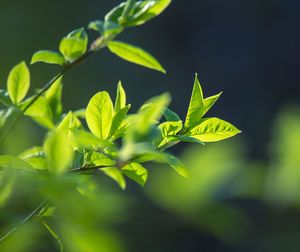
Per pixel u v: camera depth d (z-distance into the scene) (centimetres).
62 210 73
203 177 88
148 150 60
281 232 89
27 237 72
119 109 67
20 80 69
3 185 65
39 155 69
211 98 67
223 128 66
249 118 329
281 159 92
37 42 331
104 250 75
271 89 336
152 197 87
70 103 312
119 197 80
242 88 337
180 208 87
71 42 69
